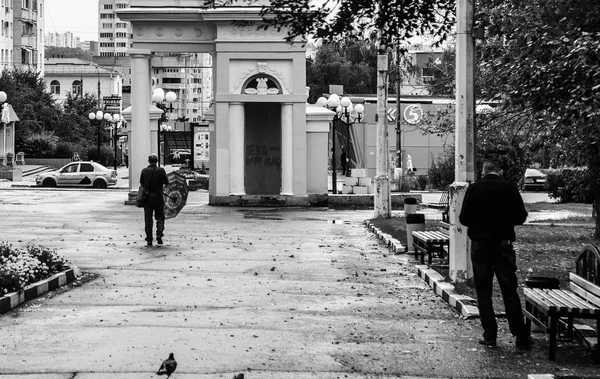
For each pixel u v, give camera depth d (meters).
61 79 149.62
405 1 13.87
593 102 12.52
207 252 19.36
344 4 13.65
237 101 36.16
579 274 10.79
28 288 12.75
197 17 35.94
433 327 11.06
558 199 39.81
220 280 14.99
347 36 14.16
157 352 9.32
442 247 16.88
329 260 18.19
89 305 12.34
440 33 14.60
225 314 11.71
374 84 84.31
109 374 8.38
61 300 12.76
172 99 44.38
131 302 12.63
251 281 14.93
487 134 20.02
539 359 9.34
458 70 14.17
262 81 36.25
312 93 81.94
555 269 15.90
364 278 15.52
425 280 15.08
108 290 13.74
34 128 82.69
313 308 12.33
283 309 12.20
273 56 36.03
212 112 36.97
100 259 17.83
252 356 9.24
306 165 36.75
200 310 12.01
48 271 14.40
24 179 63.28
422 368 8.91
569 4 12.81
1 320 11.16
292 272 16.19
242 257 18.50
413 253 19.20
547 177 37.66
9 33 107.38
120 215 30.33
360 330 10.79
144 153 36.41
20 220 27.75
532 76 12.79
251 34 35.97
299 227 26.50
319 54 83.06
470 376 8.62
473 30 14.08
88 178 53.84
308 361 9.09
